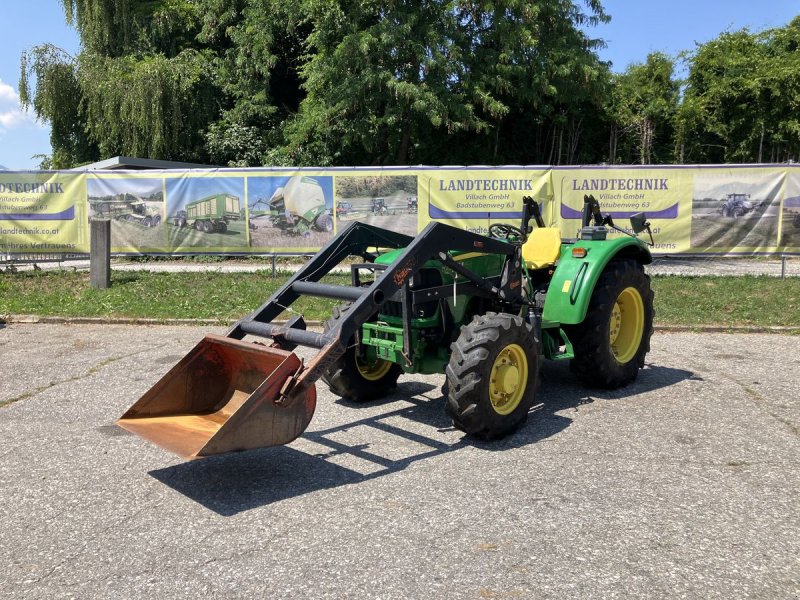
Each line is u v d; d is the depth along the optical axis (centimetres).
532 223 1247
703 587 324
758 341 866
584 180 1245
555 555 353
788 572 338
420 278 552
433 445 516
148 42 2545
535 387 541
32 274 1291
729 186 1228
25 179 1302
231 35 2300
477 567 342
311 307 1034
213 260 1395
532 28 1886
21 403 621
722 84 2298
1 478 457
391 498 422
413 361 537
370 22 1950
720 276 1209
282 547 364
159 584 330
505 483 443
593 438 525
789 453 490
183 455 403
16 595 322
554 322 606
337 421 574
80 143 2558
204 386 492
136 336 911
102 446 514
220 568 344
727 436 526
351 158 2191
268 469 471
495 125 2152
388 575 335
